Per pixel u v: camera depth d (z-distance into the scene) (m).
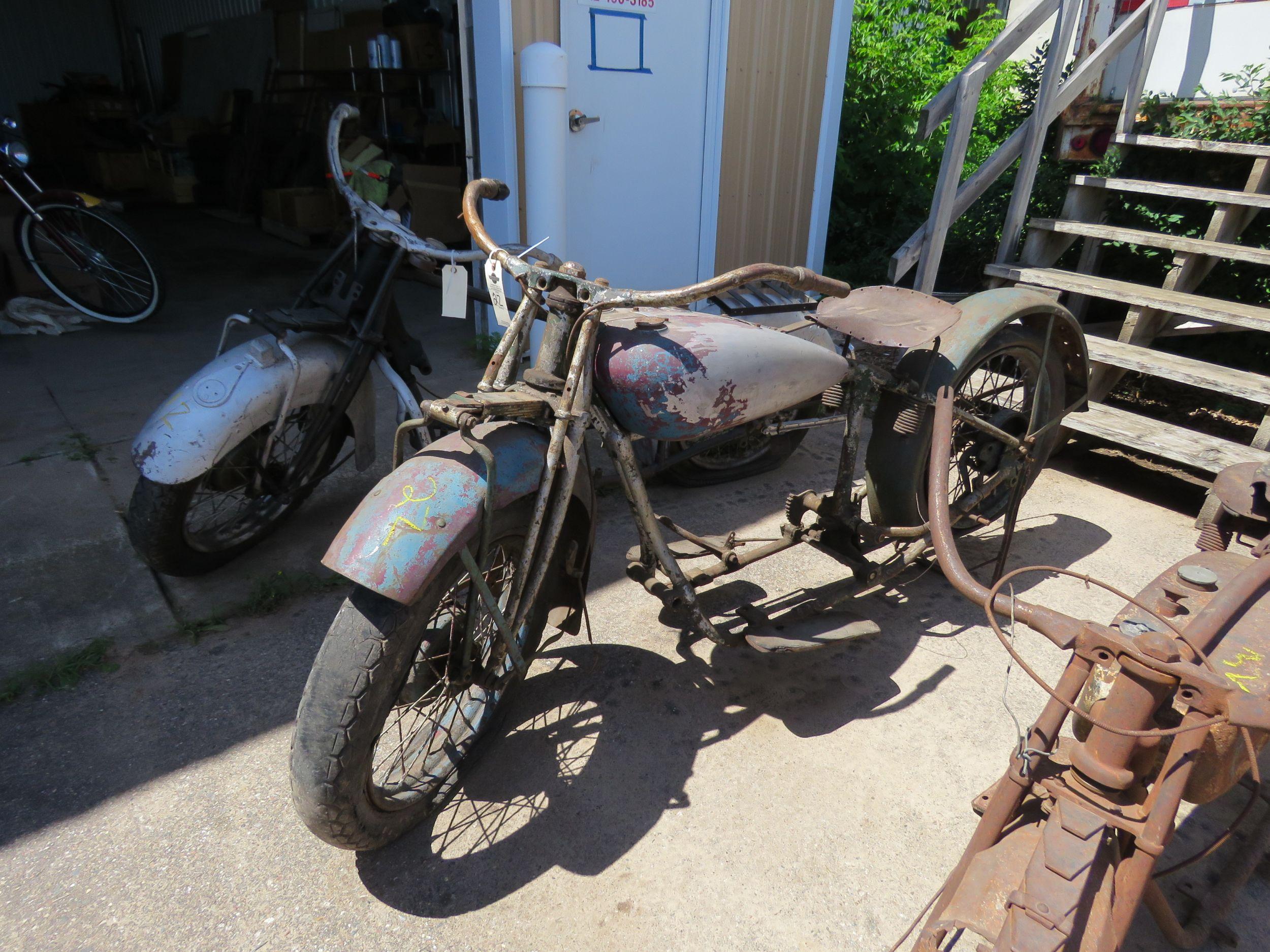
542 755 2.18
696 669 2.53
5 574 2.81
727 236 5.74
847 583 2.59
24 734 2.18
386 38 7.68
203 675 2.42
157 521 2.51
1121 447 4.41
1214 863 1.92
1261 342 4.91
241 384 2.51
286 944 1.68
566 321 1.92
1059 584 3.07
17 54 11.88
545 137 4.31
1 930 1.68
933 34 7.38
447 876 1.84
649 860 1.89
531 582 1.92
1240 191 4.16
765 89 5.44
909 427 2.57
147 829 1.92
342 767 1.60
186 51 11.38
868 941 1.73
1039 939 1.13
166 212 9.89
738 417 2.14
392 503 1.64
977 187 4.44
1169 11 4.67
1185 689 1.14
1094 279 4.30
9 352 4.88
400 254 2.66
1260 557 1.77
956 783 2.14
